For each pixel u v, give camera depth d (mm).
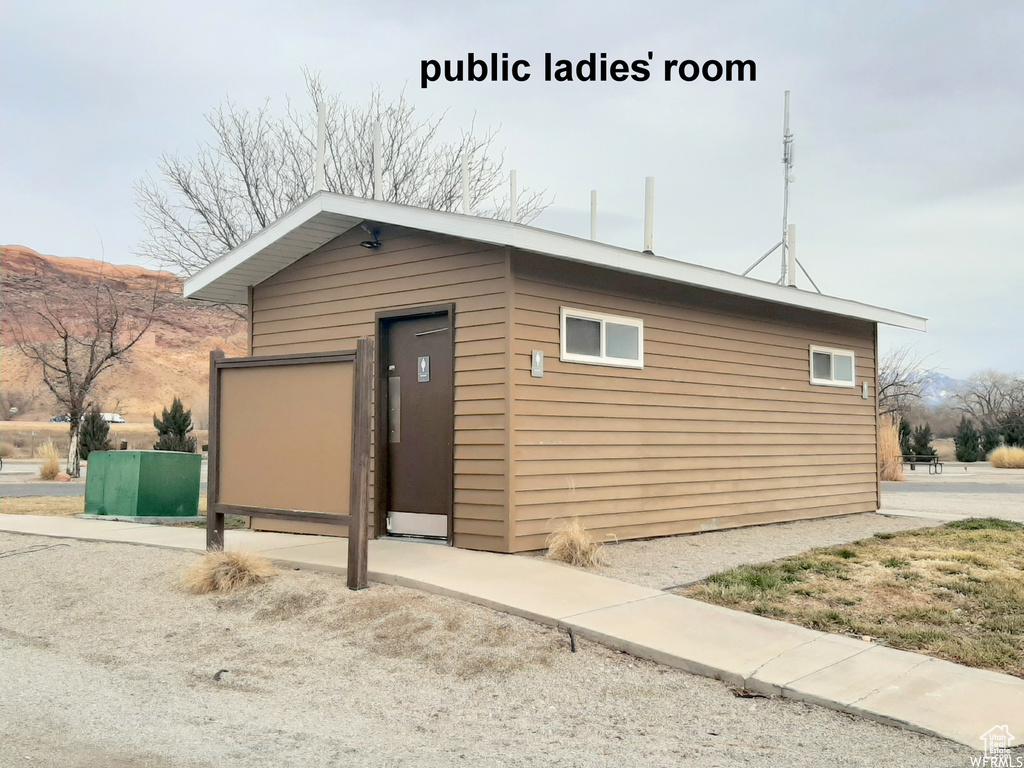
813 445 12328
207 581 7094
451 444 8422
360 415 6957
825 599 6742
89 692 4941
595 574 7258
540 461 8289
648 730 4328
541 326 8383
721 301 10812
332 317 9531
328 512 7168
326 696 4879
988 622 6070
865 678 4957
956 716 4422
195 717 4500
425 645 5637
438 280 8617
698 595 6785
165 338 92938
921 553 8570
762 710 4621
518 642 5609
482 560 7621
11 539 10000
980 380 62531
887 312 13094
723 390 10727
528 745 4109
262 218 20297
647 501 9539
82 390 24656
